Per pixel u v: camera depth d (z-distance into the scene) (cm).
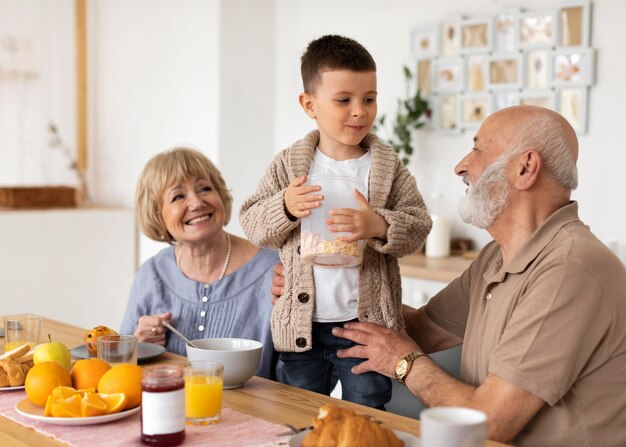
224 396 162
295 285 189
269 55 439
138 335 219
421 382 164
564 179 161
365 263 187
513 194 162
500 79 355
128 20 475
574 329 146
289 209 172
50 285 437
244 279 227
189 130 439
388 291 187
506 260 168
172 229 226
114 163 490
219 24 418
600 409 151
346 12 410
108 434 137
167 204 225
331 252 167
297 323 188
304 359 194
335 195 168
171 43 447
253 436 135
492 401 148
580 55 330
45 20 480
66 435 137
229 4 420
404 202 192
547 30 339
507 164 161
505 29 353
